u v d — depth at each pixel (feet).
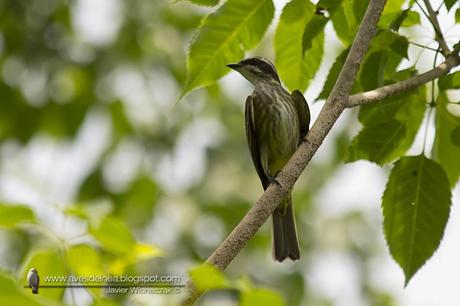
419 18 26.99
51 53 50.49
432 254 26.48
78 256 15.43
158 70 50.75
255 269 52.19
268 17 27.32
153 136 51.06
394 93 24.86
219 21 27.30
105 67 50.29
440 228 26.45
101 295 15.49
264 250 52.90
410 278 26.50
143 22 50.88
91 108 50.34
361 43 24.23
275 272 52.49
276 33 27.99
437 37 25.88
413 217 26.58
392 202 26.68
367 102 24.43
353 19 27.27
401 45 26.14
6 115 50.03
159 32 50.90
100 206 16.30
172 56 50.65
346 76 24.11
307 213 55.77
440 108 26.84
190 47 27.58
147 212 50.14
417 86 25.07
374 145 27.37
